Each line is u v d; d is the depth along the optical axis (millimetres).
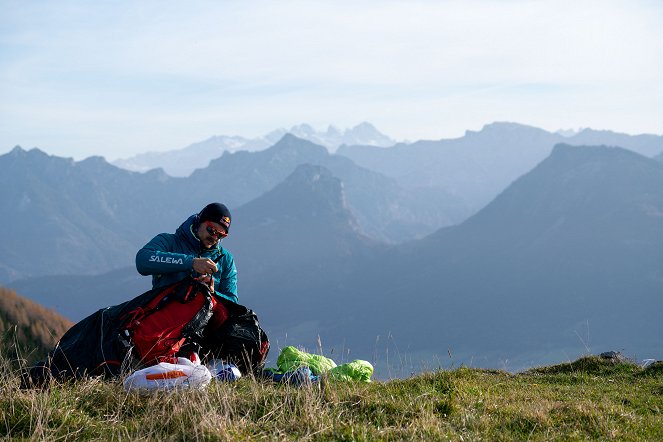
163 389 6547
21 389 6676
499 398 7730
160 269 7219
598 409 7355
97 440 5684
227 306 7766
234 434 5734
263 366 7906
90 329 7145
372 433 5934
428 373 8742
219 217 7586
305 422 6125
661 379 9977
